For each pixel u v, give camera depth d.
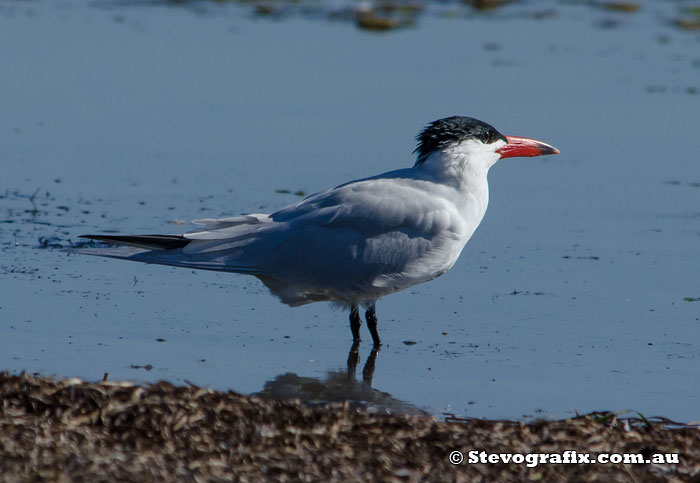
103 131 19.94
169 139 19.53
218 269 11.52
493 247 14.98
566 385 10.73
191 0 34.06
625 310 12.78
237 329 12.03
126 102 21.77
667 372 11.06
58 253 14.05
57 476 7.82
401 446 8.97
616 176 18.11
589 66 25.77
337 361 11.27
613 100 22.50
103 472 8.01
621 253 14.71
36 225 15.10
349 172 17.89
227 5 33.38
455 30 30.14
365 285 11.52
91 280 13.22
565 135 20.11
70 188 16.86
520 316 12.59
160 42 27.11
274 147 19.16
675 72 25.25
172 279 13.48
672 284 13.63
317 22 30.81
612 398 10.41
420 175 11.83
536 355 11.49
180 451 8.55
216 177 17.59
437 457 8.86
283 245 11.47
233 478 8.16
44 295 12.58
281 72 24.42
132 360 10.91
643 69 25.53
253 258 11.53
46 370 10.49
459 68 25.19
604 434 9.38
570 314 12.65
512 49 27.66
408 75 24.36
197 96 22.31
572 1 35.53
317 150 18.97
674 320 12.48
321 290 11.62
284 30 29.27
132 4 33.00
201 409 9.23
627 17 32.72
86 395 9.30
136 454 8.39
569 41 28.91
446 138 11.78
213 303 12.78
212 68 24.59
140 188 16.97
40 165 17.94
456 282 13.73
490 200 17.08
